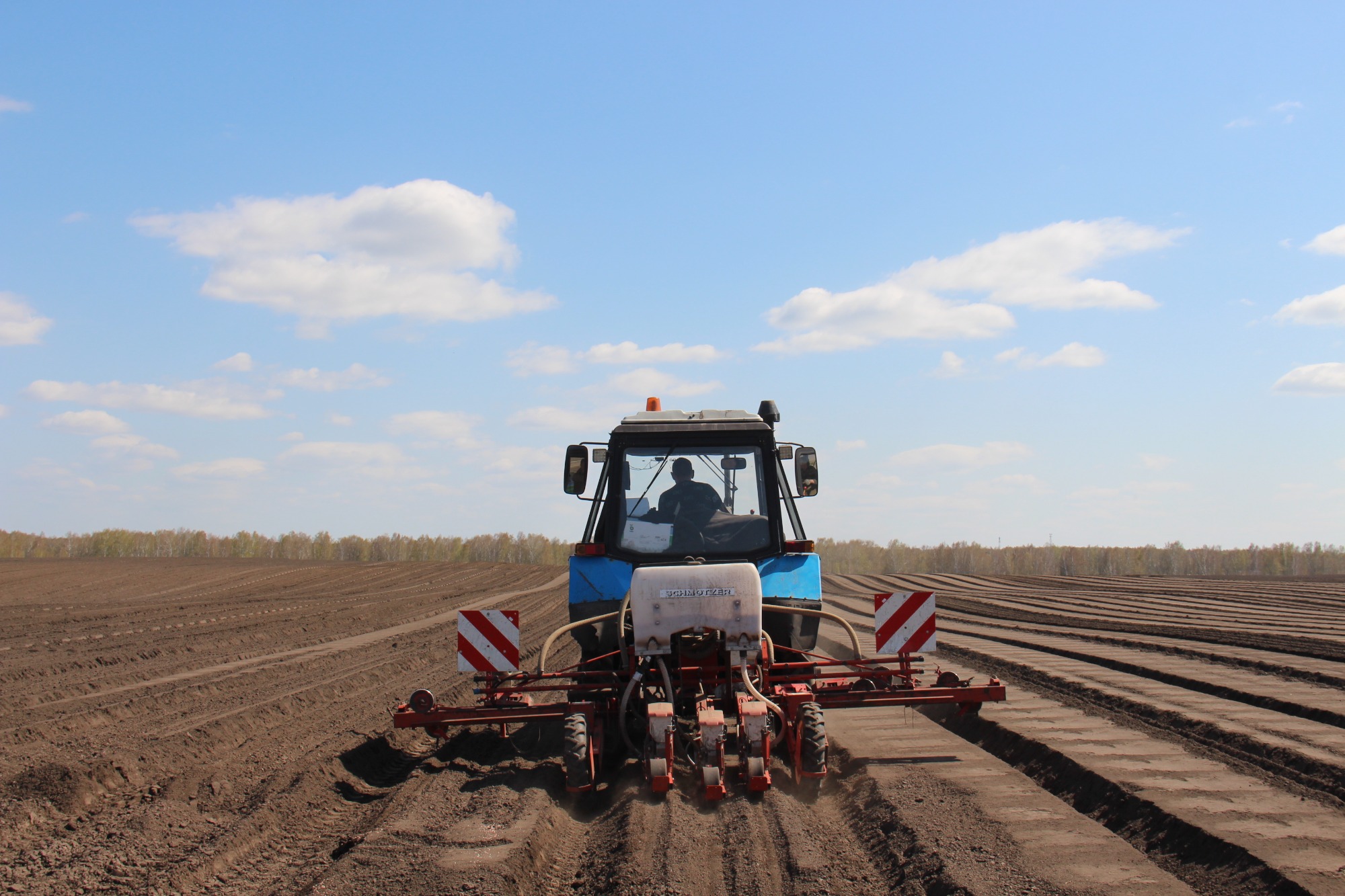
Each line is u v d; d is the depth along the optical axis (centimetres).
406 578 3944
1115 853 505
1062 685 1090
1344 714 839
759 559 802
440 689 1118
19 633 1702
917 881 475
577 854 546
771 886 477
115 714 952
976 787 637
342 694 1104
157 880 493
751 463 823
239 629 1791
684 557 798
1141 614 2216
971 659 1357
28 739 823
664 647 677
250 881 503
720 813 600
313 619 2055
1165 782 641
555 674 725
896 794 619
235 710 950
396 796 652
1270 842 514
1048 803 600
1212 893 475
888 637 781
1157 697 972
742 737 635
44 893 479
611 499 813
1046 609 2389
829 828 576
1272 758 716
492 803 623
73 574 3597
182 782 679
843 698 731
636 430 826
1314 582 3766
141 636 1666
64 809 614
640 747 761
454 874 486
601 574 792
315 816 631
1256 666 1187
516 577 4100
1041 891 451
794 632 797
